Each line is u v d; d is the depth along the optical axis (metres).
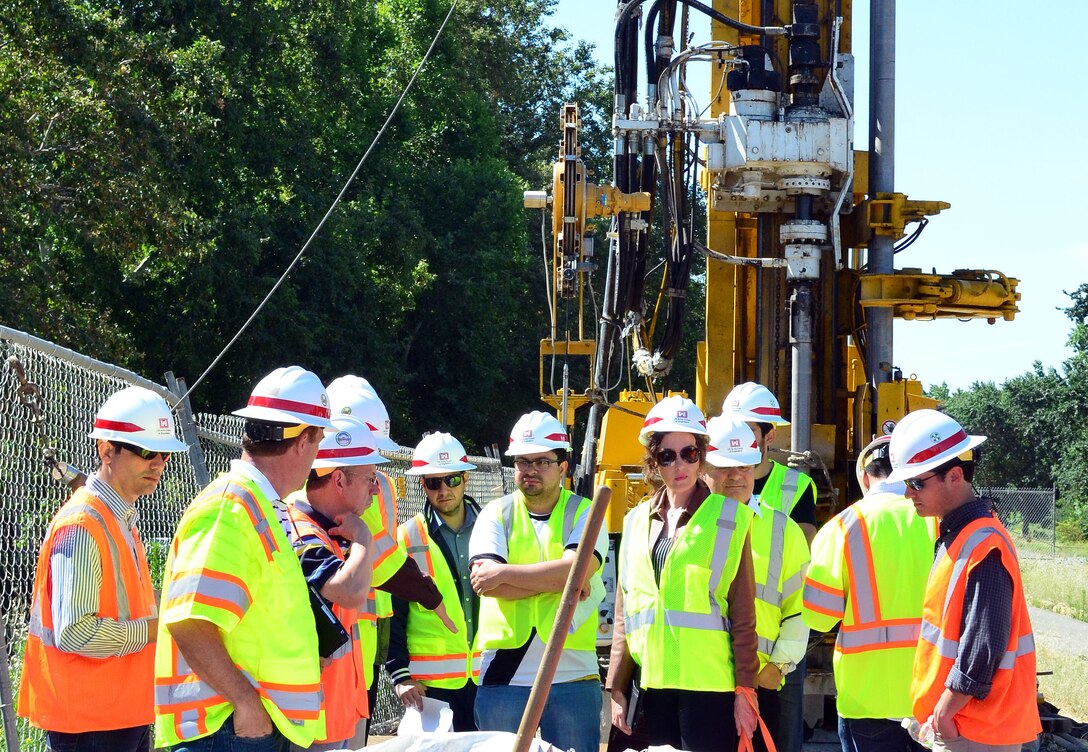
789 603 5.66
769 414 6.46
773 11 9.80
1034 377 60.69
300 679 3.68
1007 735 4.28
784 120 9.09
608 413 10.20
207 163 27.39
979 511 4.41
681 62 9.38
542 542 5.65
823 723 8.53
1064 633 17.55
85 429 5.91
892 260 9.50
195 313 27.52
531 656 5.52
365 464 4.36
